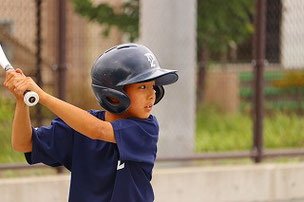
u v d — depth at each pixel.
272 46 28.64
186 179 17.61
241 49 33.16
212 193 17.98
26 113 7.58
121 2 31.66
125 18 29.98
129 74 7.71
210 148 23.06
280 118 26.58
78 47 32.47
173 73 8.12
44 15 23.03
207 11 28.94
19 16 22.14
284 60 28.05
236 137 24.88
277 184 18.84
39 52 18.98
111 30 32.94
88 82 29.47
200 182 17.80
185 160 18.19
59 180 16.42
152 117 8.16
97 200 7.86
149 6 18.84
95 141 7.84
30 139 7.82
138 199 7.92
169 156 18.52
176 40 18.73
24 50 22.56
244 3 29.28
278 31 28.12
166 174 17.39
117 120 7.71
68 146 8.00
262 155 19.31
